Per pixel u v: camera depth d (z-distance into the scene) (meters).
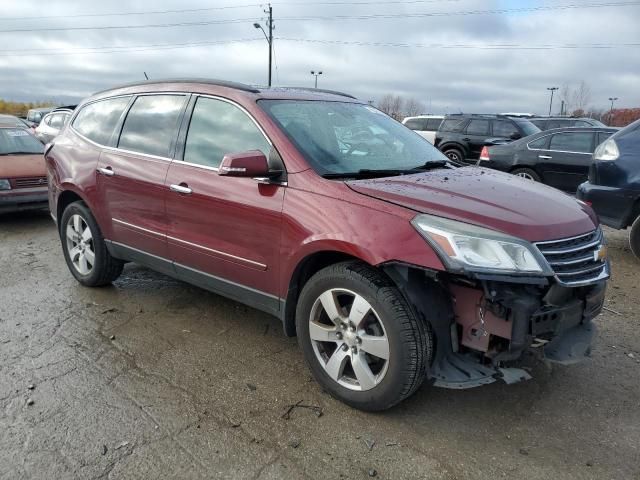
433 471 2.58
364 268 2.90
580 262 2.86
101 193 4.48
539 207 2.95
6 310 4.45
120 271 4.90
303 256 3.08
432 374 2.80
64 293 4.85
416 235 2.67
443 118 16.47
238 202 3.39
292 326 3.39
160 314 4.38
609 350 3.82
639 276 5.51
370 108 4.41
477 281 2.70
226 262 3.58
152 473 2.55
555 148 9.70
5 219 8.30
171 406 3.08
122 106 4.56
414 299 2.72
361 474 2.56
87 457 2.65
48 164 5.19
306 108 3.78
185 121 3.93
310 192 3.10
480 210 2.76
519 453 2.71
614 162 5.91
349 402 3.04
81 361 3.59
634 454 2.71
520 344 2.65
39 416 2.97
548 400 3.19
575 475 2.56
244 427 2.90
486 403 3.15
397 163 3.69
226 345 3.85
